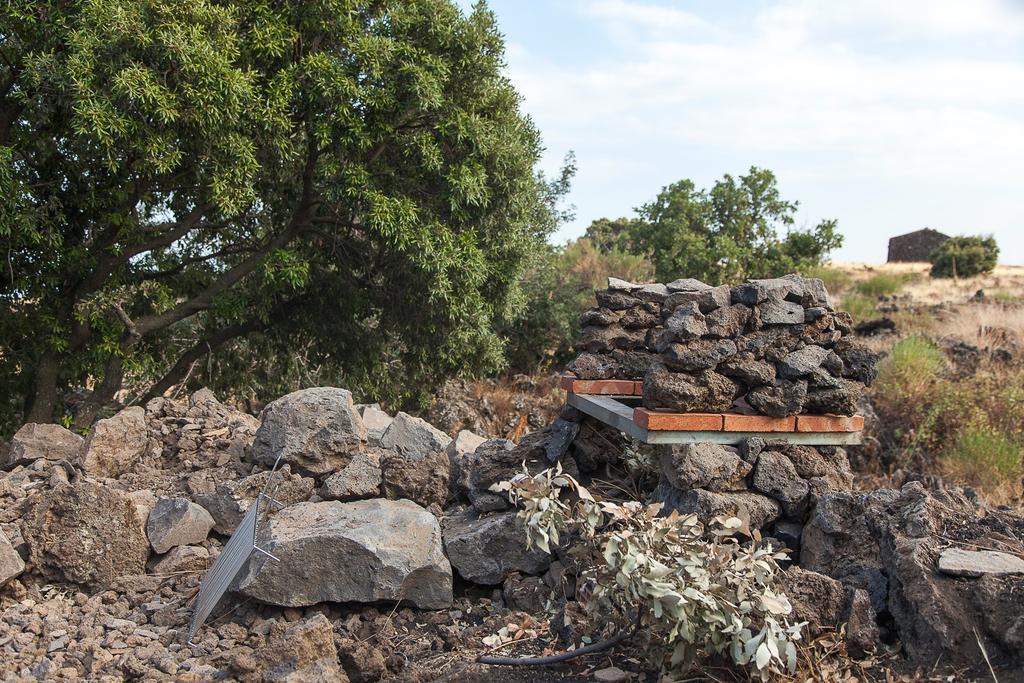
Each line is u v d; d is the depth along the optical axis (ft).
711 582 11.28
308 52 36.68
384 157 39.06
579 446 17.04
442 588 14.70
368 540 14.19
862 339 47.29
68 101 30.81
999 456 27.66
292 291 41.60
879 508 13.96
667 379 14.43
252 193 33.99
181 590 15.16
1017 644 11.28
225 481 17.76
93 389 43.16
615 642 12.65
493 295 41.14
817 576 12.68
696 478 14.19
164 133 31.27
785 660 11.63
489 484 16.52
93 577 15.08
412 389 44.47
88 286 36.91
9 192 30.94
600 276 60.54
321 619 12.18
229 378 44.57
